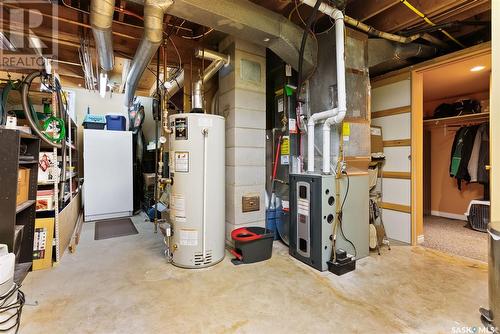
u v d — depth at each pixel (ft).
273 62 11.00
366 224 9.04
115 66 13.66
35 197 8.11
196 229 8.11
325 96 8.70
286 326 5.25
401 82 10.71
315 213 8.06
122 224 13.89
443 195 15.67
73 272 7.76
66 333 5.00
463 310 5.77
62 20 8.08
